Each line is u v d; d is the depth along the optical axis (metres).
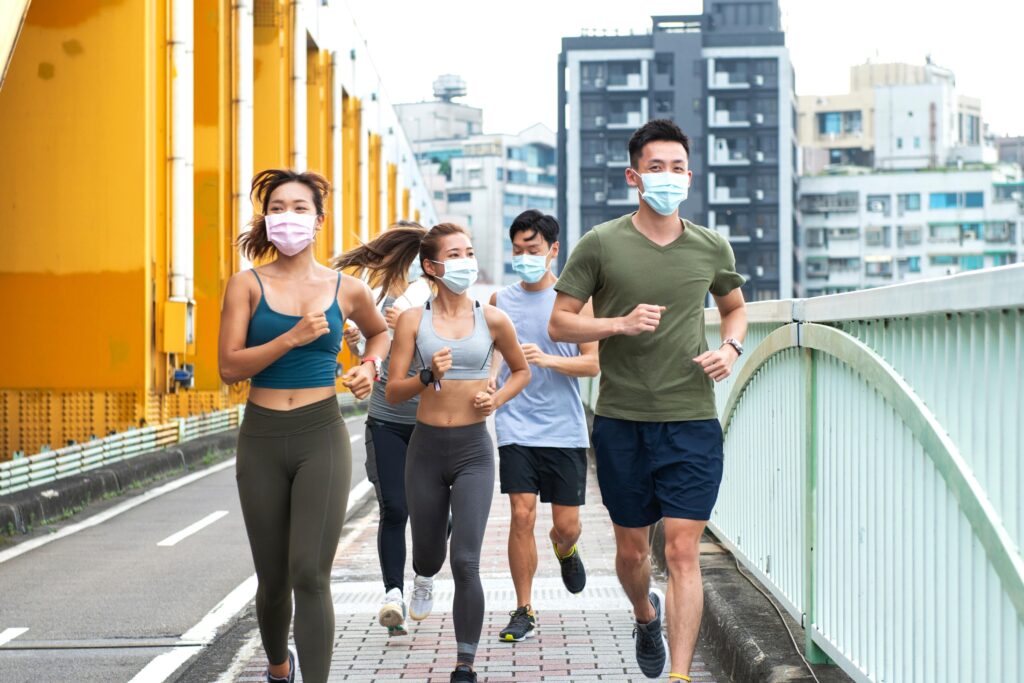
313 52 35.41
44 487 11.56
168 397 20.11
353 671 5.52
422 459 5.23
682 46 97.88
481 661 5.66
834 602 4.62
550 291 6.48
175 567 8.61
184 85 18.20
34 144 17.12
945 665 3.43
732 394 7.07
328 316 4.41
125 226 17.16
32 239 17.16
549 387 6.31
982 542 3.05
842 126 138.00
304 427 4.35
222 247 22.70
